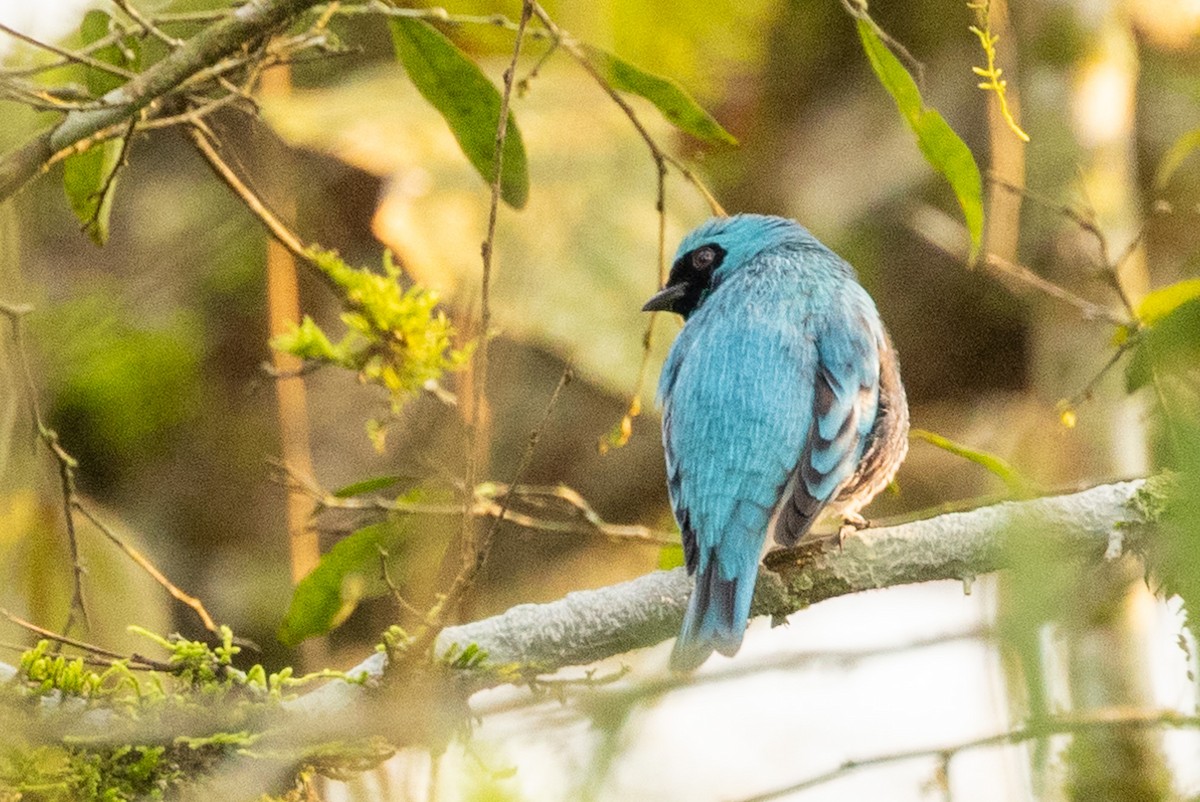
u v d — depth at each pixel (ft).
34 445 32.27
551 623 27.17
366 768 25.22
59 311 46.60
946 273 51.34
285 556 48.91
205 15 27.37
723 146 50.21
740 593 29.81
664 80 31.55
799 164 51.65
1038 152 42.11
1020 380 52.01
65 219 46.91
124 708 24.72
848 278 36.09
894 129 51.75
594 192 44.04
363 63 48.37
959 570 28.99
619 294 42.65
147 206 48.39
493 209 24.94
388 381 30.53
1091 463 40.75
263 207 31.01
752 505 31.60
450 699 24.93
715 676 29.14
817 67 52.24
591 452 49.85
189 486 49.11
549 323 41.70
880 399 34.94
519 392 48.85
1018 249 42.50
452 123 32.89
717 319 34.22
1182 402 27.40
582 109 45.80
